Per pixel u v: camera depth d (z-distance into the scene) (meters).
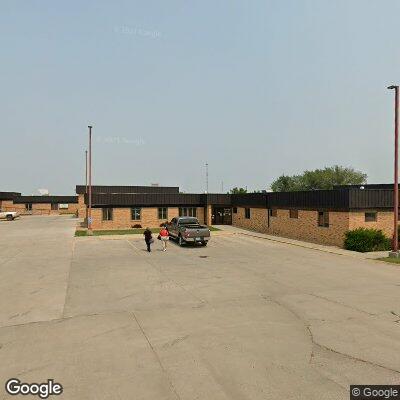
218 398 6.74
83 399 6.73
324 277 17.09
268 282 16.08
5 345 9.25
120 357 8.50
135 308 12.34
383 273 18.02
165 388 7.11
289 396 6.79
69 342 9.41
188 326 10.55
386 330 10.20
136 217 42.50
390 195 27.64
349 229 26.20
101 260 21.70
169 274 17.78
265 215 36.91
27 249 26.16
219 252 25.00
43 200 77.94
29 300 13.31
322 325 10.61
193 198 44.84
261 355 8.58
